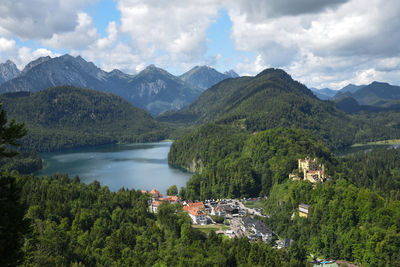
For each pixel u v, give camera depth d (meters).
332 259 186.00
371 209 192.75
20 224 60.62
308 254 189.38
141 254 166.38
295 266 166.25
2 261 56.09
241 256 163.50
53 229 169.50
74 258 150.25
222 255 162.12
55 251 149.12
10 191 60.34
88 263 152.62
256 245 170.62
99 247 173.12
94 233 183.00
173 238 184.38
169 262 158.62
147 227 198.50
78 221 193.00
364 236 181.25
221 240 182.62
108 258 160.62
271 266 158.62
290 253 181.38
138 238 179.88
